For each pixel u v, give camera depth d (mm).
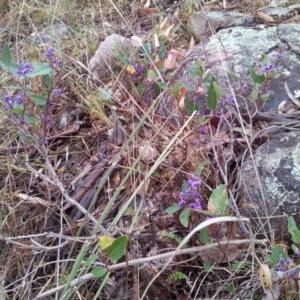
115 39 1057
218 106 839
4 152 907
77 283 609
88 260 578
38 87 936
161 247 705
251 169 758
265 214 722
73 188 838
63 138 931
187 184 621
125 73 995
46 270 744
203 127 778
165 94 892
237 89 889
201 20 1126
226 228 685
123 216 769
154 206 746
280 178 732
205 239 604
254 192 737
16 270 754
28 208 822
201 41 1024
